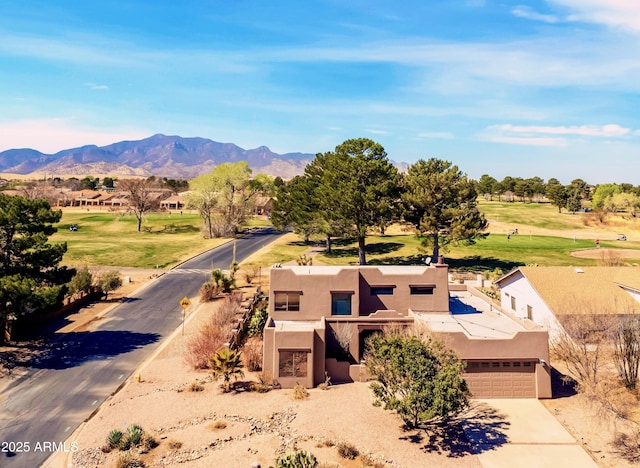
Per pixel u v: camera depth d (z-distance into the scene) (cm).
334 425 2131
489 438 2031
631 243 8244
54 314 3869
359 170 5788
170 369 2800
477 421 2200
